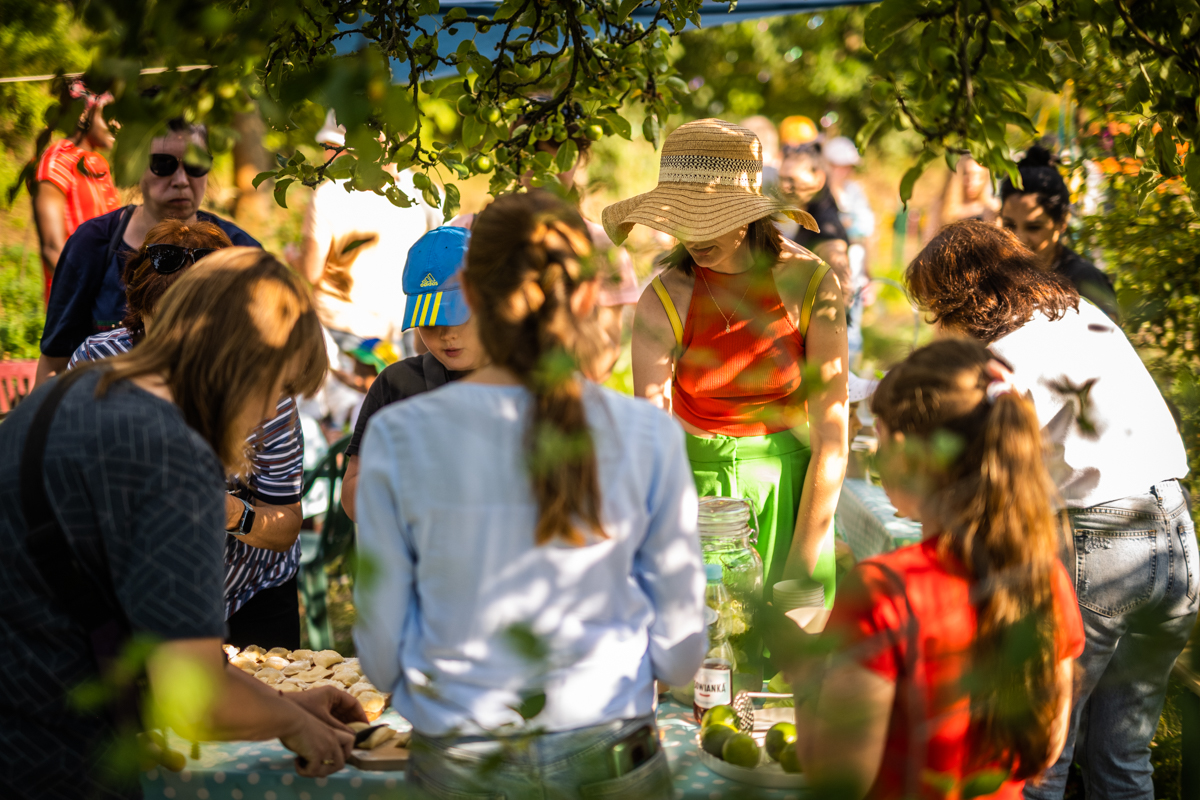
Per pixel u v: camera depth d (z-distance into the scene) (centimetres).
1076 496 229
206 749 176
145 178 296
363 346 459
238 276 149
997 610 141
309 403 440
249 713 146
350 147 153
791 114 1102
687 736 185
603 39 276
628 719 140
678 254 221
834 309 228
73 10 145
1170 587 233
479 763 134
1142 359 232
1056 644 149
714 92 1138
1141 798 245
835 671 137
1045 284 229
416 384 240
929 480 148
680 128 232
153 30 136
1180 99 189
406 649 141
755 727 183
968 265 231
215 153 159
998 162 196
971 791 132
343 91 129
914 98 201
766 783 162
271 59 213
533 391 130
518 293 131
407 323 222
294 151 228
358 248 447
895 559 148
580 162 294
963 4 185
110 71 133
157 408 141
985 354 153
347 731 171
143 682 143
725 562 198
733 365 230
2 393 385
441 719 136
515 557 132
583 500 128
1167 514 233
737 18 380
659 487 139
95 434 137
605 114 271
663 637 145
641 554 143
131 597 135
